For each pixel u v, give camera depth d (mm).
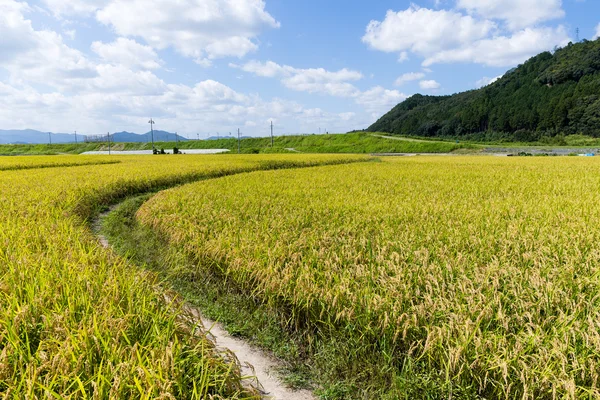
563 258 5320
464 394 3102
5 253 5277
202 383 2771
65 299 3770
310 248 6039
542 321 3693
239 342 4504
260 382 3719
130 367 2746
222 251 6176
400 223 7867
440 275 4656
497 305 3949
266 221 7926
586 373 3002
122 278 4328
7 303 3693
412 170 23438
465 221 7922
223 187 14438
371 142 91938
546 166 26156
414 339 3666
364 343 3896
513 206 9703
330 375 3730
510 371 3072
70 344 2967
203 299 5625
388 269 5008
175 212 9602
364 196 11766
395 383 3373
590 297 4145
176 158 45938
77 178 17250
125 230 9383
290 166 32969
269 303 4855
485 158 44438
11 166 28000
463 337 3312
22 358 2857
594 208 8891
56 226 7355
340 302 4285
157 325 3422
